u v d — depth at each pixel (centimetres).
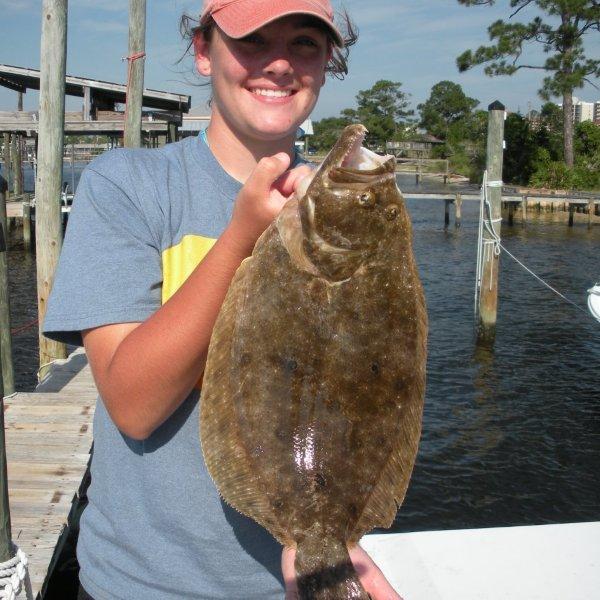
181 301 167
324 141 8162
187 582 196
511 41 3694
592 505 802
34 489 516
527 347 1421
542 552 330
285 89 202
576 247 2717
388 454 189
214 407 177
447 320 1639
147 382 168
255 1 191
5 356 785
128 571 198
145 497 197
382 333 186
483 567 318
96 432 213
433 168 7300
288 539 185
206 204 205
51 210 920
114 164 202
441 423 1027
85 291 181
